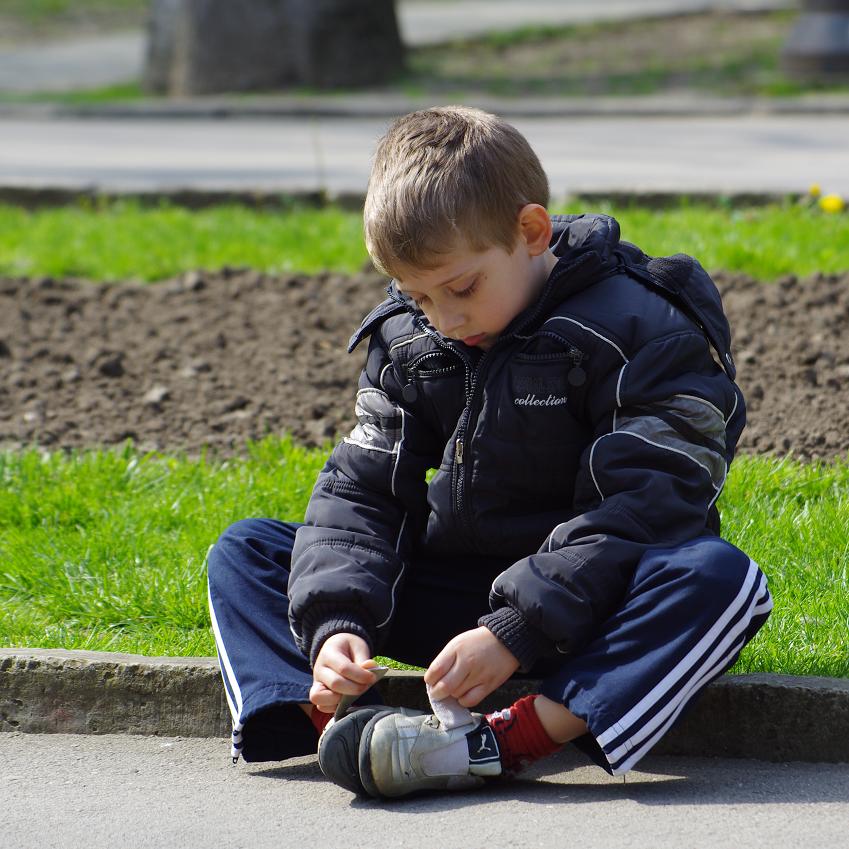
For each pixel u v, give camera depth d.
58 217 21.14
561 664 7.11
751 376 12.54
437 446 7.29
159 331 14.83
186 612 8.79
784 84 36.81
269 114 36.25
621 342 6.65
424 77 41.25
